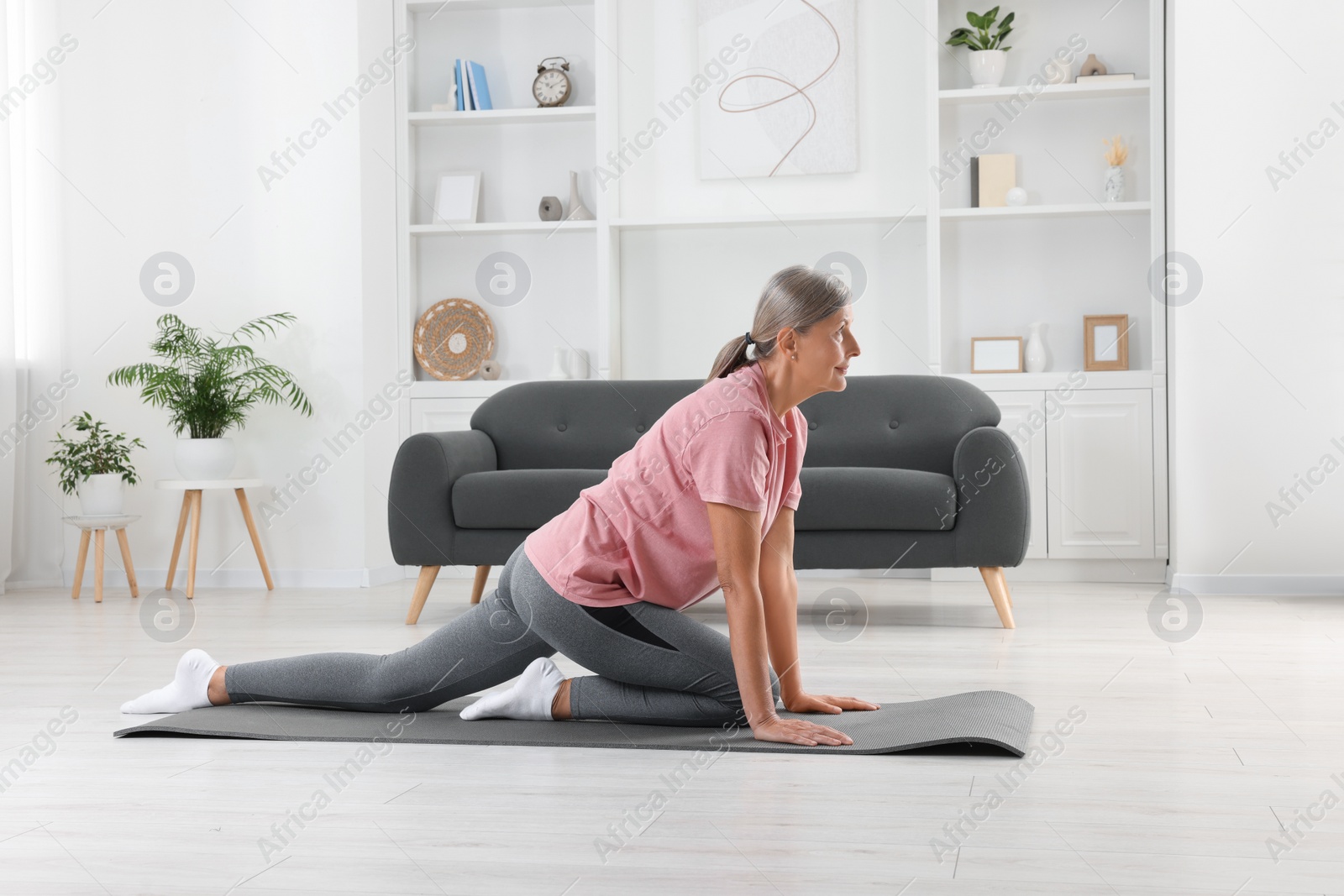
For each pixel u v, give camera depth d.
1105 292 4.91
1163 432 4.53
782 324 1.77
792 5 5.09
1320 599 4.07
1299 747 1.84
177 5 4.89
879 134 5.06
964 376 4.69
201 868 1.30
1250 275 4.31
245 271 4.87
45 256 4.92
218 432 4.58
